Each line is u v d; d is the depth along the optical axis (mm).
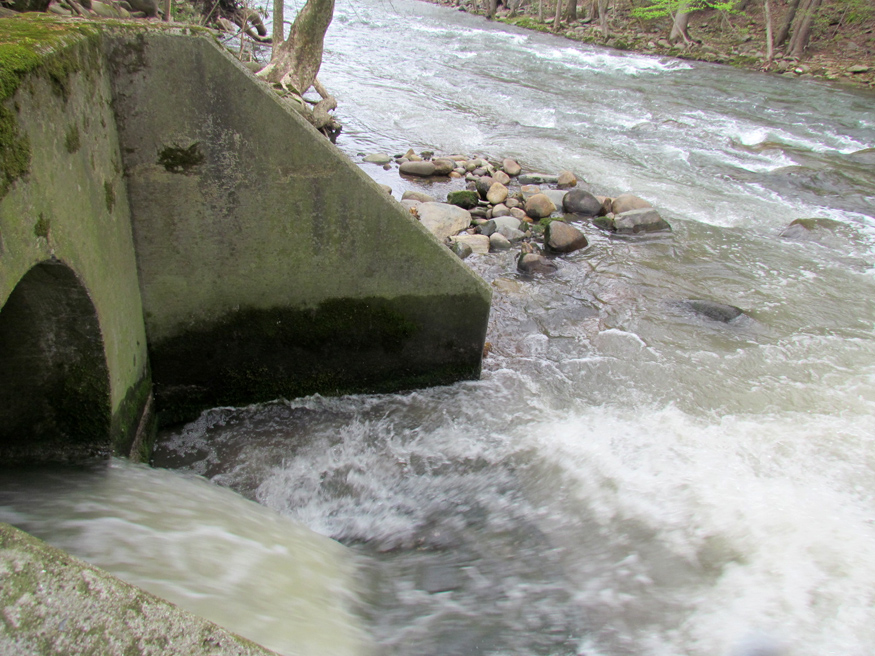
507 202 9180
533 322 6223
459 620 2996
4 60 2443
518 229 8305
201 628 1721
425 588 3256
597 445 4508
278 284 4422
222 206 4078
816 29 26406
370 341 4812
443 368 5109
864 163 11945
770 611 3092
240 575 2781
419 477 4309
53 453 3574
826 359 5703
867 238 8500
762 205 9789
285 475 4301
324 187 4184
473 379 5254
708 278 7273
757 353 5781
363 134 12516
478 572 3400
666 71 21609
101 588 1638
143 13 12148
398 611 3016
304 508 4090
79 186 3105
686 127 14336
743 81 20203
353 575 3287
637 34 29188
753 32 28031
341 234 4359
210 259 4219
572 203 9062
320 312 4602
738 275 7379
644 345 5867
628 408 4984
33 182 2584
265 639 2309
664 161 11875
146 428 4293
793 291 7027
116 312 3648
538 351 5754
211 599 2479
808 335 6109
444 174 10438
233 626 2326
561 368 5504
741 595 3193
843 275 7469
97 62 3389
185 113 3773
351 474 4336
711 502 3891
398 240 4465
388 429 4738
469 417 4859
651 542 3592
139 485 3457
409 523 3928
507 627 2982
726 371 5492
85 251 3143
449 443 4594
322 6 11727
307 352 4742
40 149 2664
